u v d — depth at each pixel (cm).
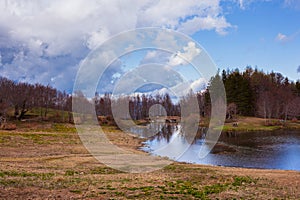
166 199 784
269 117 5478
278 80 7694
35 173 1180
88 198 763
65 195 786
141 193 847
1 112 4269
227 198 841
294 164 2047
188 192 894
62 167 1410
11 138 2698
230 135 3862
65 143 2541
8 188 838
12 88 4650
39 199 737
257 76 6844
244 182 1170
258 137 3622
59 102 4281
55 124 3816
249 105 5966
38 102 4566
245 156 2342
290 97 6109
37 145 2366
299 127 4784
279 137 3616
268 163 2081
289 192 984
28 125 3822
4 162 1520
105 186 928
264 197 879
